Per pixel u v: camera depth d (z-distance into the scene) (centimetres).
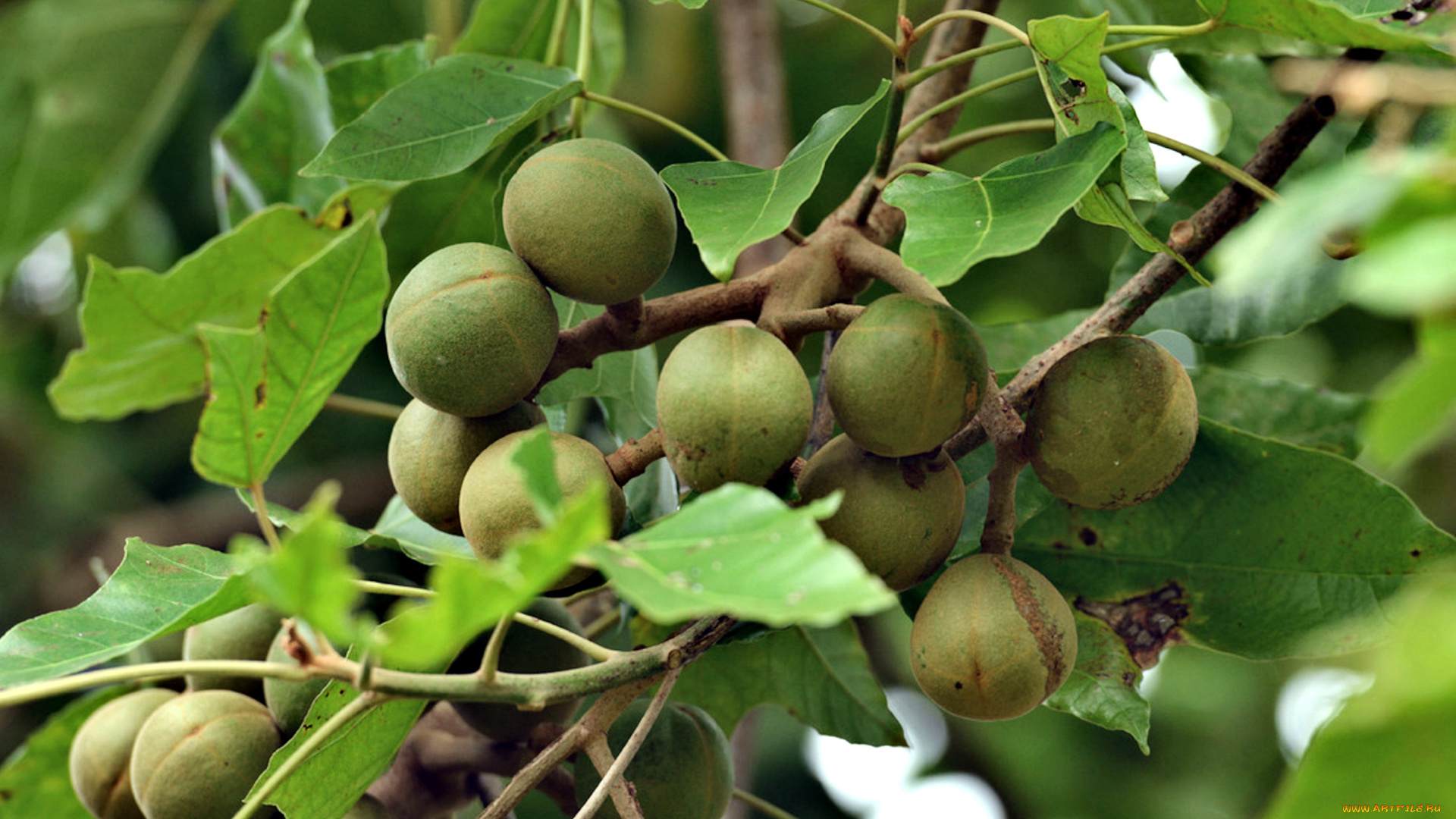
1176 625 146
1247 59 155
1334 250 138
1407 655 119
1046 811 222
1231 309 153
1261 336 153
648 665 136
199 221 195
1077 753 227
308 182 163
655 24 212
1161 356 138
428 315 137
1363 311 182
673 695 155
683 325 142
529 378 139
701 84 217
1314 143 153
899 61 139
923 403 136
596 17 170
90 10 175
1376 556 143
